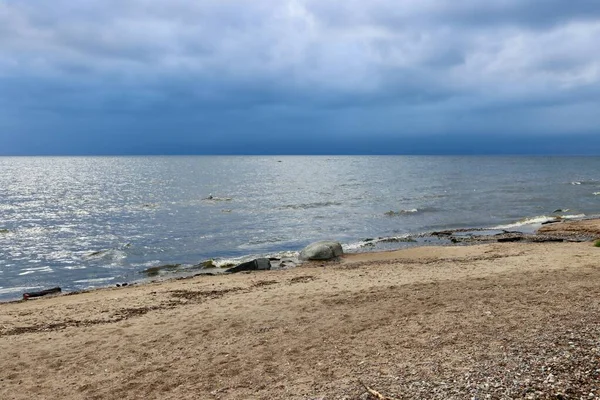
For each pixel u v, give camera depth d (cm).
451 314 834
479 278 1145
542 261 1391
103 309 1063
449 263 1481
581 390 487
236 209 3597
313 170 10475
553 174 8050
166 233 2594
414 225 2808
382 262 1630
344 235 2514
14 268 1853
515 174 8100
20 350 796
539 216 3012
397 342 712
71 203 4078
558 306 834
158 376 657
